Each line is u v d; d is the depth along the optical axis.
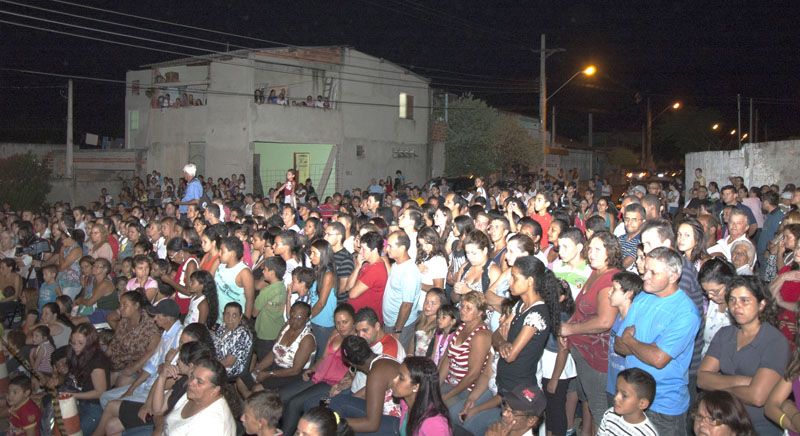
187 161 29.00
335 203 16.36
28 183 25.59
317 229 9.15
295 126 28.17
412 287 6.52
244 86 26.86
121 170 31.30
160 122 29.86
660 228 5.17
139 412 6.09
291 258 7.89
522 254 5.69
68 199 26.97
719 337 4.48
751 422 4.07
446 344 5.62
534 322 4.76
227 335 6.52
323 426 3.80
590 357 5.20
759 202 12.16
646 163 50.12
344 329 5.96
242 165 26.97
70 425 5.52
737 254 6.61
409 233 8.40
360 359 5.30
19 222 12.97
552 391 5.41
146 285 8.50
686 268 5.35
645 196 7.47
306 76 29.12
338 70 29.97
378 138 32.19
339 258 7.88
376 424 4.99
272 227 9.29
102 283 8.94
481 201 11.87
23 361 6.16
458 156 37.34
